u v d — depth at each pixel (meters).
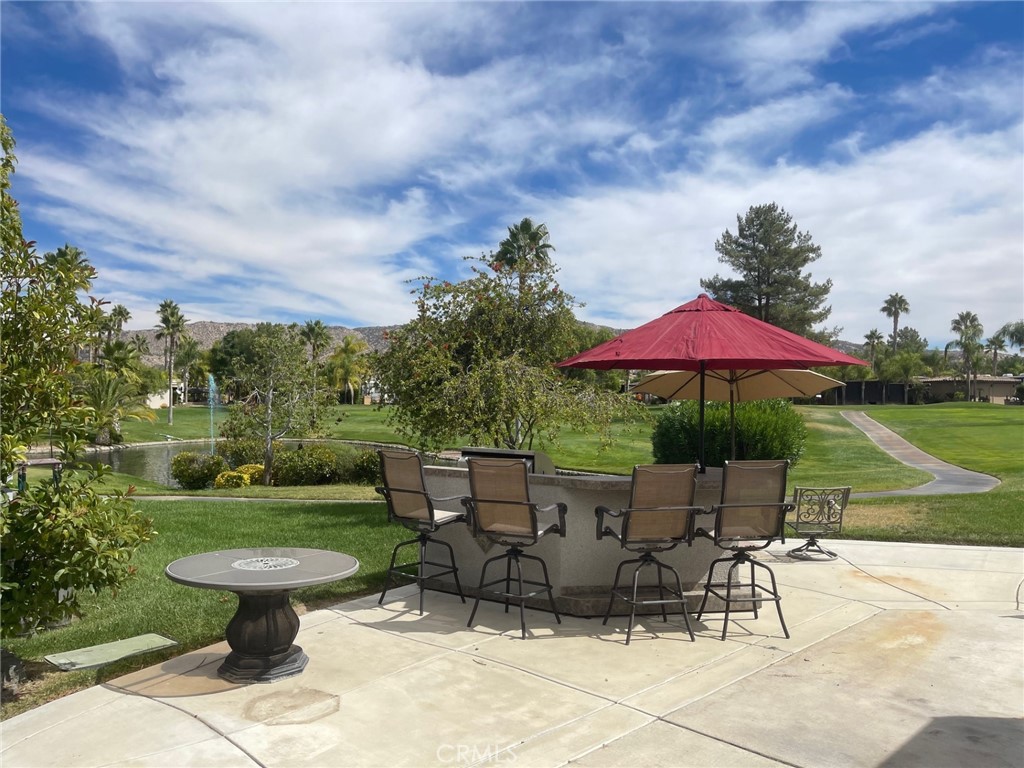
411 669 4.28
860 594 6.14
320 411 21.88
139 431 49.03
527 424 10.73
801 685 4.08
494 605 5.72
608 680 4.13
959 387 88.44
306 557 4.55
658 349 5.26
